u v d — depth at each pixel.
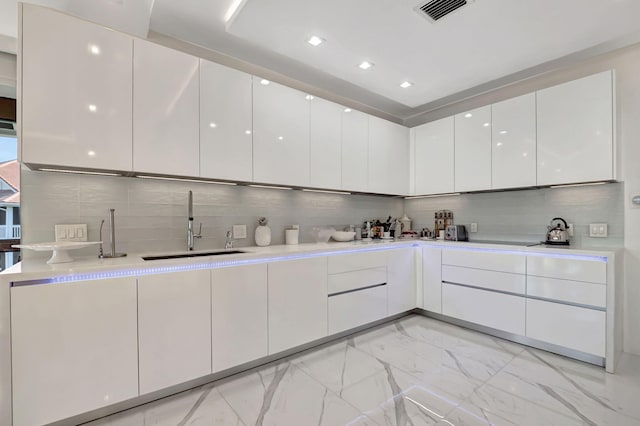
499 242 3.23
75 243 1.77
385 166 3.54
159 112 2.04
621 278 2.45
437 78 2.93
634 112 2.48
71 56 1.76
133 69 1.95
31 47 1.66
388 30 2.16
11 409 1.45
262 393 1.92
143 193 2.30
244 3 1.90
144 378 1.77
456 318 3.13
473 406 1.77
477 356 2.43
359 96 3.61
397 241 3.43
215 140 2.27
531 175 2.77
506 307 2.74
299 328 2.47
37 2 1.90
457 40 2.29
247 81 2.45
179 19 2.21
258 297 2.24
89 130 1.80
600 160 2.41
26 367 1.48
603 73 2.40
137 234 2.27
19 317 1.46
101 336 1.65
